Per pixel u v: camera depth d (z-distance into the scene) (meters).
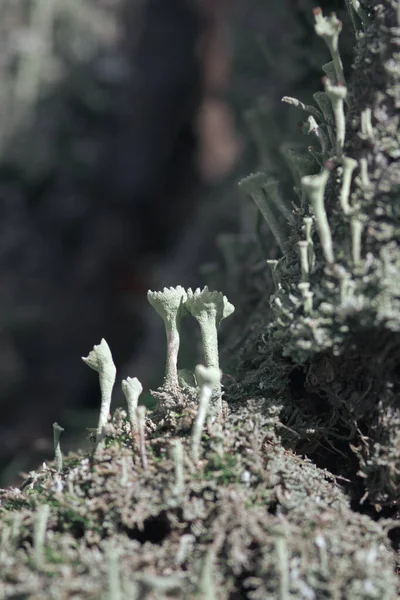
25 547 0.32
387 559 0.31
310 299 0.32
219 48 0.94
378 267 0.31
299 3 0.40
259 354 0.35
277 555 0.30
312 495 0.32
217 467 0.32
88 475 0.32
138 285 0.98
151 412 0.34
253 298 0.38
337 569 0.31
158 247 1.01
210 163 1.03
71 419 0.52
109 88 0.88
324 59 0.39
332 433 0.33
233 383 0.34
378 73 0.32
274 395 0.34
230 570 0.31
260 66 0.54
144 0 0.90
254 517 0.31
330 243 0.32
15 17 0.74
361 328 0.32
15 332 0.89
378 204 0.32
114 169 0.94
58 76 0.81
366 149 0.32
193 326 0.44
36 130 0.84
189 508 0.31
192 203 1.02
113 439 0.33
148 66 0.92
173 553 0.31
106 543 0.31
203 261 0.66
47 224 0.92
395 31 0.32
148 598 0.30
